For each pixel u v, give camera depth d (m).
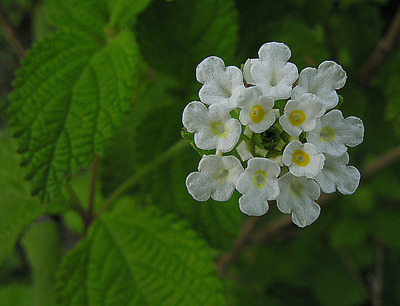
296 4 0.18
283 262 0.28
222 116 0.12
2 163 0.17
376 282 0.28
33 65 0.14
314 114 0.12
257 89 0.11
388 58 0.20
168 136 0.16
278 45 0.12
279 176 0.12
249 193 0.12
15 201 0.17
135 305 0.15
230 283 0.27
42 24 0.26
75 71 0.15
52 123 0.14
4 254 0.16
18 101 0.14
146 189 0.15
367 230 0.26
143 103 0.17
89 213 0.17
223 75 0.12
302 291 0.28
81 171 0.22
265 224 0.27
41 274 0.24
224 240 0.15
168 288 0.15
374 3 0.25
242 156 0.12
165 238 0.15
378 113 0.21
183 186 0.15
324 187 0.12
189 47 0.16
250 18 0.17
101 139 0.14
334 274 0.28
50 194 0.14
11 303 0.24
